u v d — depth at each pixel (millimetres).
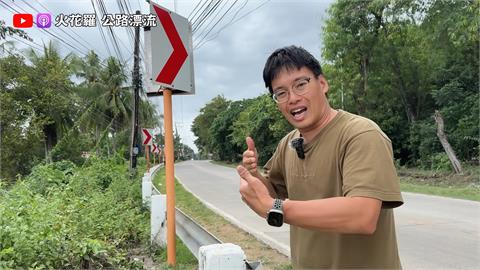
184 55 4715
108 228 6184
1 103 19094
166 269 4629
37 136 20797
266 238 6840
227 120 49281
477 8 15367
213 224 8492
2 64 20844
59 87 25375
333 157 1607
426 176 17688
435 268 5258
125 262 5031
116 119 34688
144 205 8617
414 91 23422
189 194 14289
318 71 1690
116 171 14328
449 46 19547
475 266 5289
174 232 4820
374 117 23859
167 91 4664
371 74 22812
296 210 1428
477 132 18547
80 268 4445
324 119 1678
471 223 7953
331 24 21984
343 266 1601
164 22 4520
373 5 20078
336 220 1392
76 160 27469
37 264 4102
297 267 1808
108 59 31609
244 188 1533
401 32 21562
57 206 5988
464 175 16375
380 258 1567
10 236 4066
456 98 19359
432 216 8781
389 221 1607
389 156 1485
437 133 18812
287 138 1980
